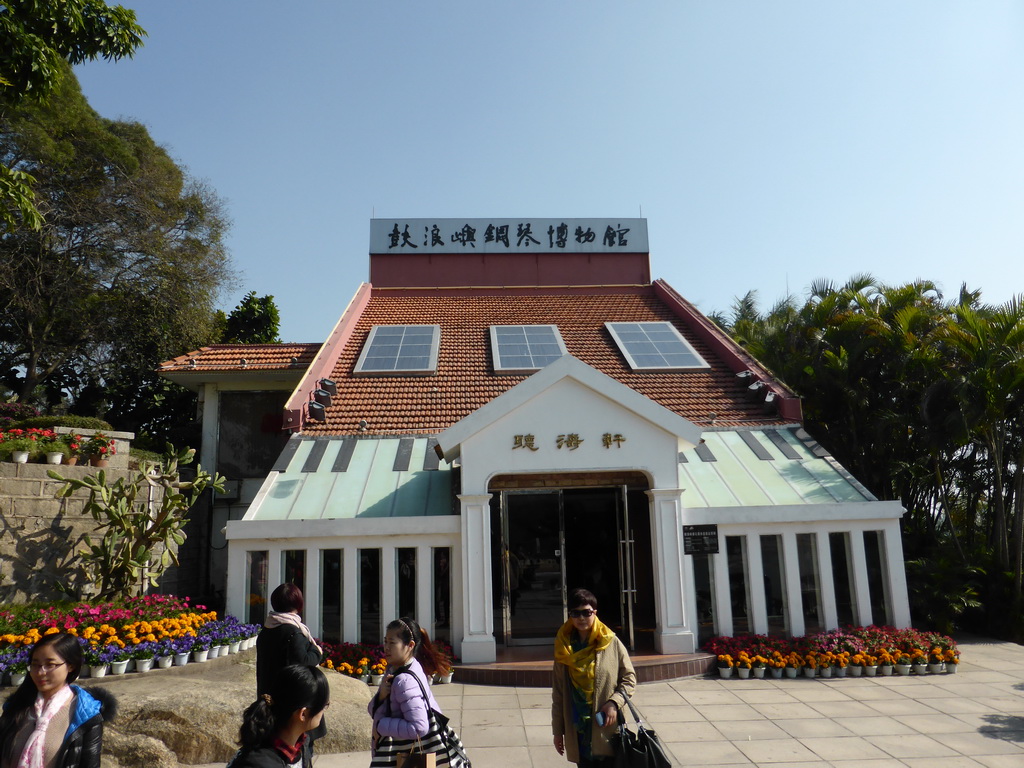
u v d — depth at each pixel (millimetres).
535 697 10203
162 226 25484
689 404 16391
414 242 25172
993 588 14297
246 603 11805
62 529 12438
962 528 17734
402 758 4703
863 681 10898
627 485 12852
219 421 19016
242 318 30766
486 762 7629
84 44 11898
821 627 12195
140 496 13969
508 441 12000
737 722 8891
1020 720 8844
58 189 23062
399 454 14312
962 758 7508
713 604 12188
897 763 7391
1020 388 13461
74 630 9438
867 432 16766
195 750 7590
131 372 25844
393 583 11875
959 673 11344
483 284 25047
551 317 21656
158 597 11453
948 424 13859
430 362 17844
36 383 23547
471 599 11594
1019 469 13914
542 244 25422
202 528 17984
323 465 13977
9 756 3990
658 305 22828
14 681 8680
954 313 16359
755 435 15078
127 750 7398
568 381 12172
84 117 23312
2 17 10586
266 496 12938
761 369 17328
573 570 13359
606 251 25469
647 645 12328
